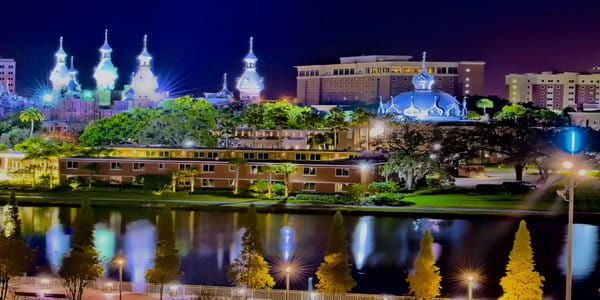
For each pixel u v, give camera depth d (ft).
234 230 635.25
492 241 608.19
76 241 389.80
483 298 456.04
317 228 647.15
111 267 514.27
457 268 531.91
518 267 352.69
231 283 474.08
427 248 363.56
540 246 589.32
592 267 529.86
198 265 523.29
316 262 540.11
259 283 394.73
